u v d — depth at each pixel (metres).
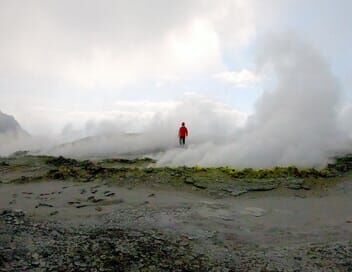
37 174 25.36
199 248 12.56
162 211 16.66
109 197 19.34
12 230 12.80
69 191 20.77
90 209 17.11
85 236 12.73
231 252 12.47
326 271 11.27
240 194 20.33
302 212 17.42
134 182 22.30
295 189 21.19
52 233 12.88
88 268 10.60
